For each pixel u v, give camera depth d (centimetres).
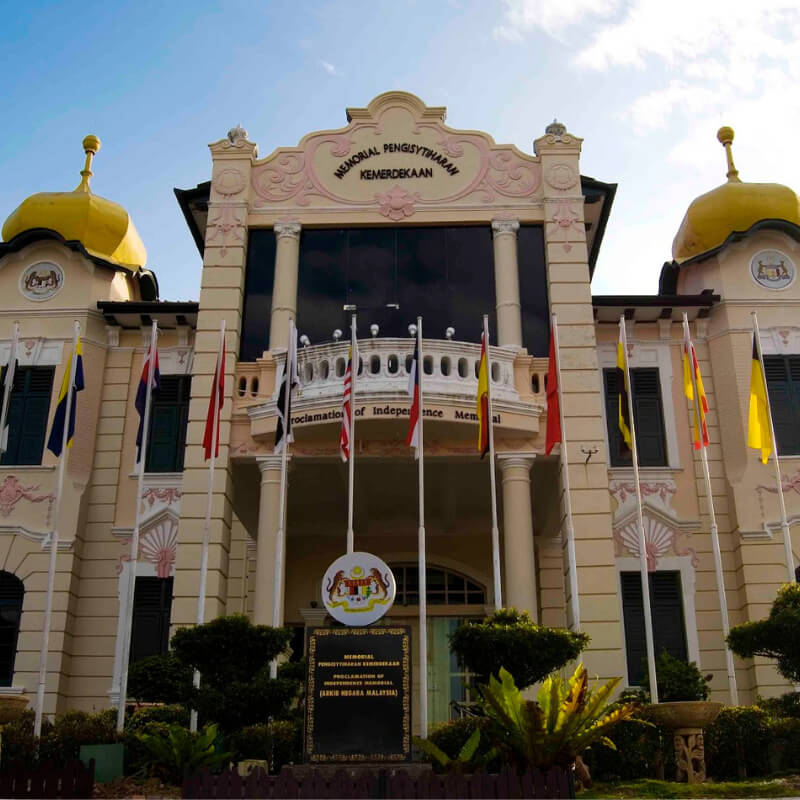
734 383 2089
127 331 2202
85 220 2236
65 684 1944
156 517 2059
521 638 1263
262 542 1706
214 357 1839
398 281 1927
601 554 1680
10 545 2002
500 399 1716
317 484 1922
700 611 1975
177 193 2009
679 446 2091
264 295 1919
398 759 1179
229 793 1012
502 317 1872
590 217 2056
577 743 1139
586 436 1761
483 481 1908
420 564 1484
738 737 1393
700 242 2247
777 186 2255
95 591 2019
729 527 2025
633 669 1947
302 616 2158
